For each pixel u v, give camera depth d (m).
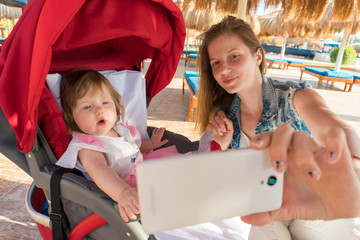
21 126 1.09
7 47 1.17
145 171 0.44
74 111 1.42
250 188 0.49
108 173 1.19
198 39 1.48
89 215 1.12
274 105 1.27
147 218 0.45
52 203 1.13
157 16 1.50
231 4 3.47
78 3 1.01
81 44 1.29
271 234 0.79
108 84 1.56
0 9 12.23
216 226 1.31
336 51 16.70
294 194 0.51
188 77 6.45
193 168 0.46
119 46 1.86
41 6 1.12
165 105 6.09
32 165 1.16
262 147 0.48
